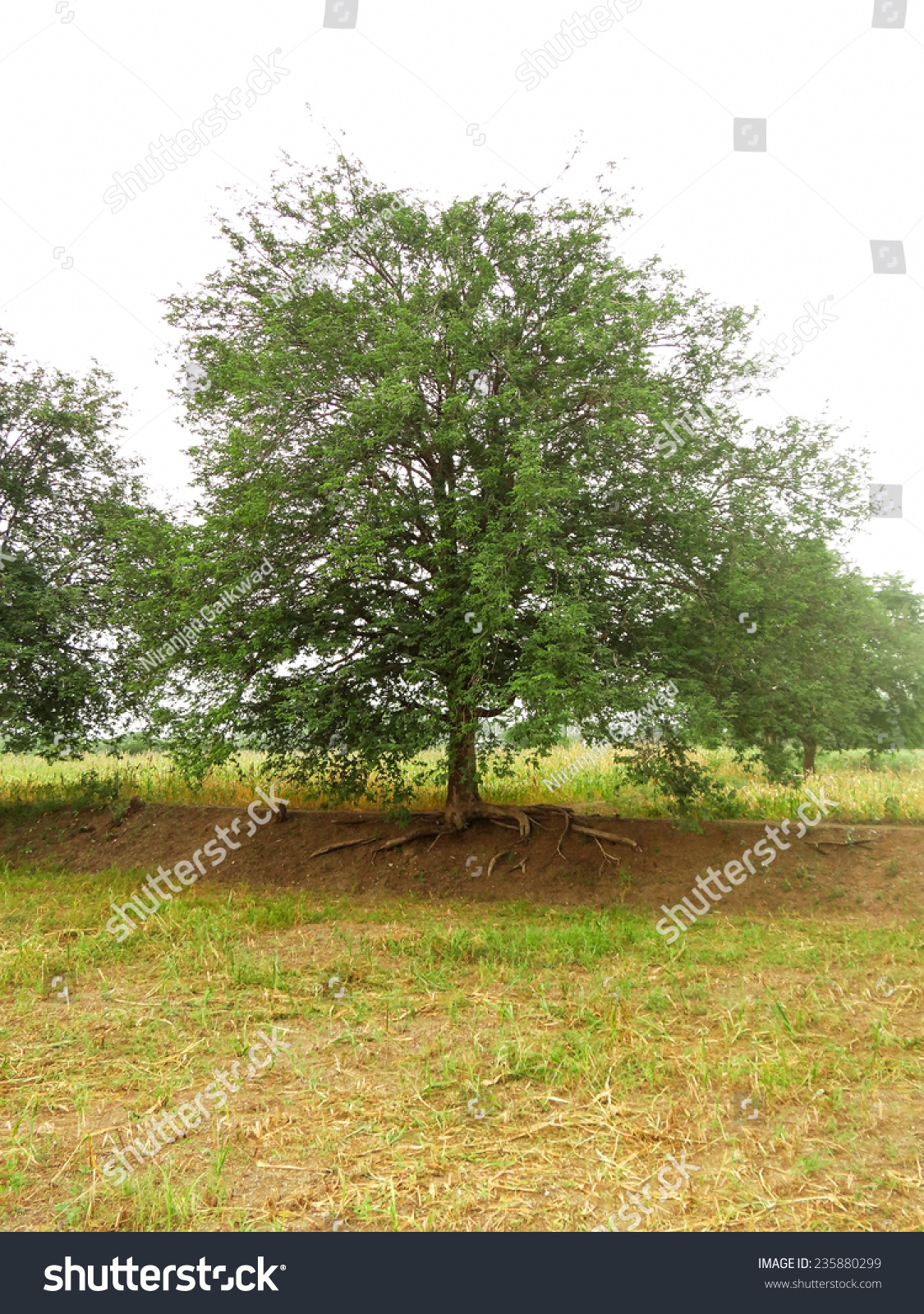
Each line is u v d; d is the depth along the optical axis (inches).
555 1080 212.7
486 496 423.5
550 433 415.5
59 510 639.8
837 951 339.9
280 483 407.5
